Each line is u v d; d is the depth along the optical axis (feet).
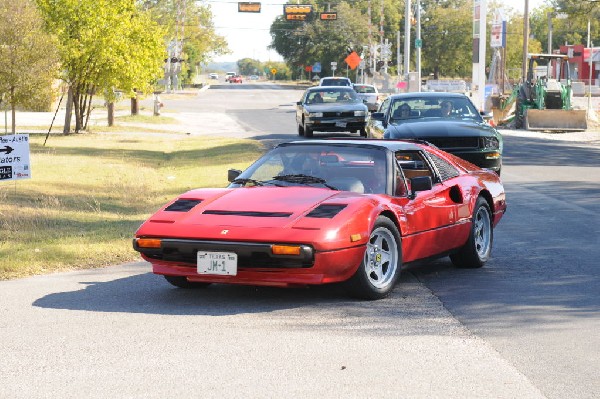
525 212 48.11
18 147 43.24
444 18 448.24
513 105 160.04
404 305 26.43
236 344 21.86
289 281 25.34
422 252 29.50
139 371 19.54
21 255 33.73
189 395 17.87
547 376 19.22
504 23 209.36
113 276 31.42
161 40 122.72
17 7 94.17
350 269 25.82
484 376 19.20
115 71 118.83
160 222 26.76
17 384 18.67
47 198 52.95
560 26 479.41
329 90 108.68
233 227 25.44
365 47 388.78
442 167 31.99
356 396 17.79
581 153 92.02
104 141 107.55
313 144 30.48
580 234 40.65
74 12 113.29
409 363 20.18
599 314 25.16
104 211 48.55
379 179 28.66
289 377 19.06
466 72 472.44
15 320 24.54
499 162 57.72
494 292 28.32
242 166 72.90
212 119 170.40
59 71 111.55
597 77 366.02
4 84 94.53
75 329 23.45
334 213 25.68
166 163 80.12
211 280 26.13
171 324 23.99
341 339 22.38
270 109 209.56
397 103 62.08
